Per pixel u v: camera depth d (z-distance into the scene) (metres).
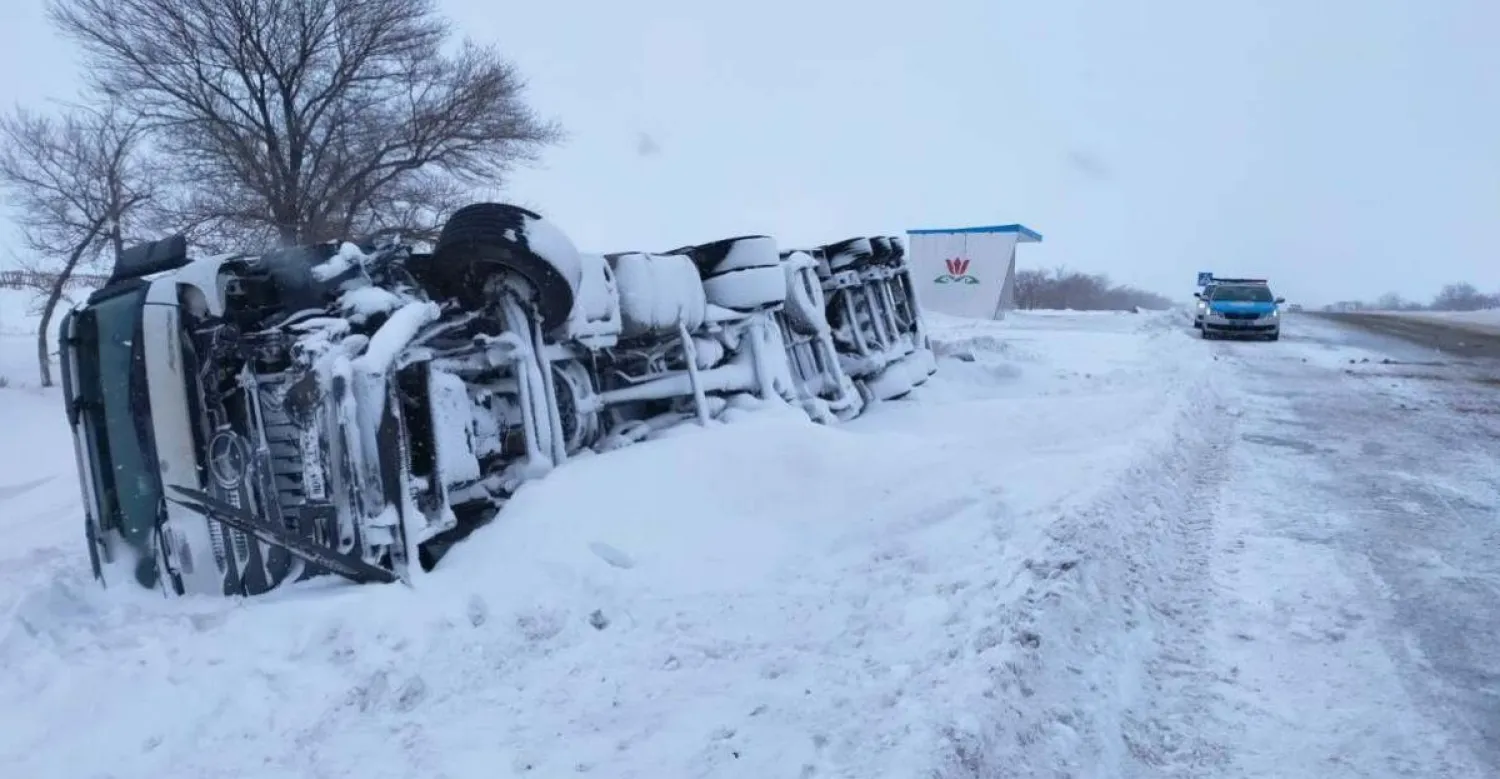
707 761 4.14
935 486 7.57
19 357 29.84
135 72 26.38
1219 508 7.86
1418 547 6.81
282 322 6.75
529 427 7.26
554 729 4.55
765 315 10.27
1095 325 32.22
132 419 6.60
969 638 4.94
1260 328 25.67
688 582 6.24
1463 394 14.50
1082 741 4.23
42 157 25.98
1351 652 5.16
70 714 4.86
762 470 7.62
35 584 6.95
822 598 5.95
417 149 28.23
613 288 8.40
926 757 3.80
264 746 4.52
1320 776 4.07
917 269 37.47
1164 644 5.30
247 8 25.81
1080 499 7.05
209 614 5.89
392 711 4.80
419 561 6.17
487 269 7.13
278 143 27.25
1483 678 4.87
